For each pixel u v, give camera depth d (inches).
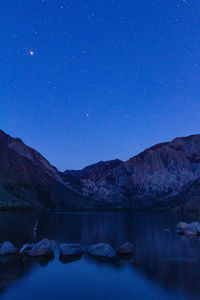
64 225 2003.0
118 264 683.4
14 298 424.5
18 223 2006.6
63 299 421.7
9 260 717.3
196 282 517.7
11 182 7455.7
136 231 1633.9
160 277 555.8
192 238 1273.4
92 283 512.7
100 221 2679.6
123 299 422.3
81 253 834.2
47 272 594.9
